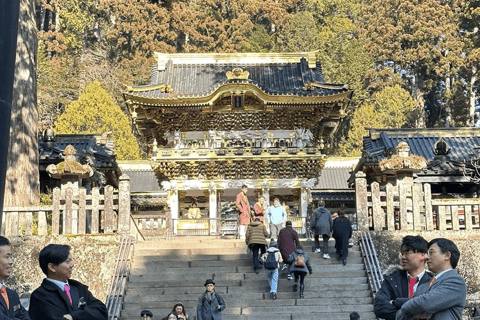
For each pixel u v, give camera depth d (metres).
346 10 77.56
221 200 34.47
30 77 22.14
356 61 64.62
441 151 29.16
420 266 7.17
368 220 19.22
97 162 28.70
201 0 72.06
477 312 13.66
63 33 67.25
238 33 68.94
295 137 33.59
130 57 67.06
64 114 53.19
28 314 6.59
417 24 63.81
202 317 14.17
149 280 17.41
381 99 60.34
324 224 18.31
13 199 20.78
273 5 72.88
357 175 19.33
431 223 18.80
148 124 34.50
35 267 17.92
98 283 17.77
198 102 31.83
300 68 35.97
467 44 59.97
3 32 7.58
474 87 63.66
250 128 33.66
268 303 16.39
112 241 18.08
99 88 53.97
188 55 36.69
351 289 17.02
